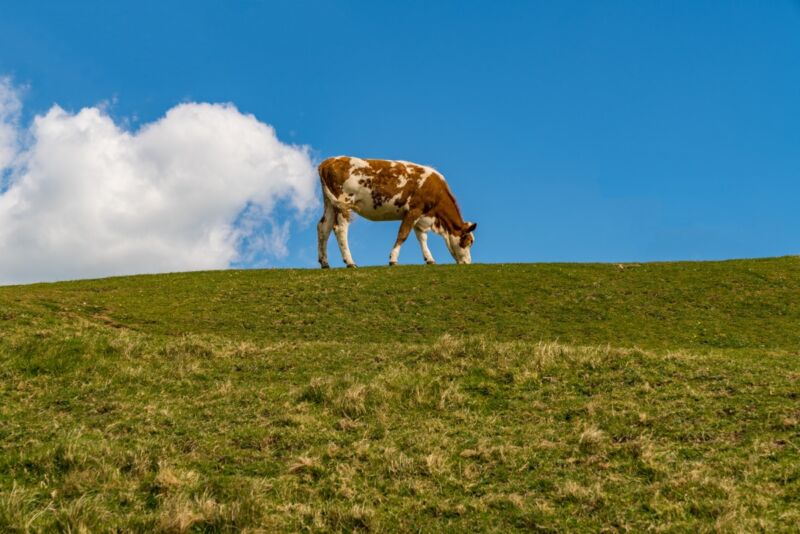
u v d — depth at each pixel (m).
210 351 14.85
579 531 6.74
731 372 11.88
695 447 8.67
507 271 28.17
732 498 7.11
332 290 26.16
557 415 10.27
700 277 26.75
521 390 11.46
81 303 23.55
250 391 11.90
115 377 12.55
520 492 7.68
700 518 6.86
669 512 6.97
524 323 22.11
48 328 17.38
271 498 7.64
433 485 7.98
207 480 7.98
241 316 23.27
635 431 9.33
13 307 20.75
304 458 8.60
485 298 24.78
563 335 20.80
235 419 10.38
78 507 6.95
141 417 10.42
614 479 7.86
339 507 7.35
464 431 9.72
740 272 27.23
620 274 27.45
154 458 8.59
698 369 12.11
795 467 7.75
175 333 21.12
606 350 13.20
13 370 12.67
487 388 11.49
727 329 21.05
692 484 7.54
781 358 14.64
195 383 12.56
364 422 10.20
